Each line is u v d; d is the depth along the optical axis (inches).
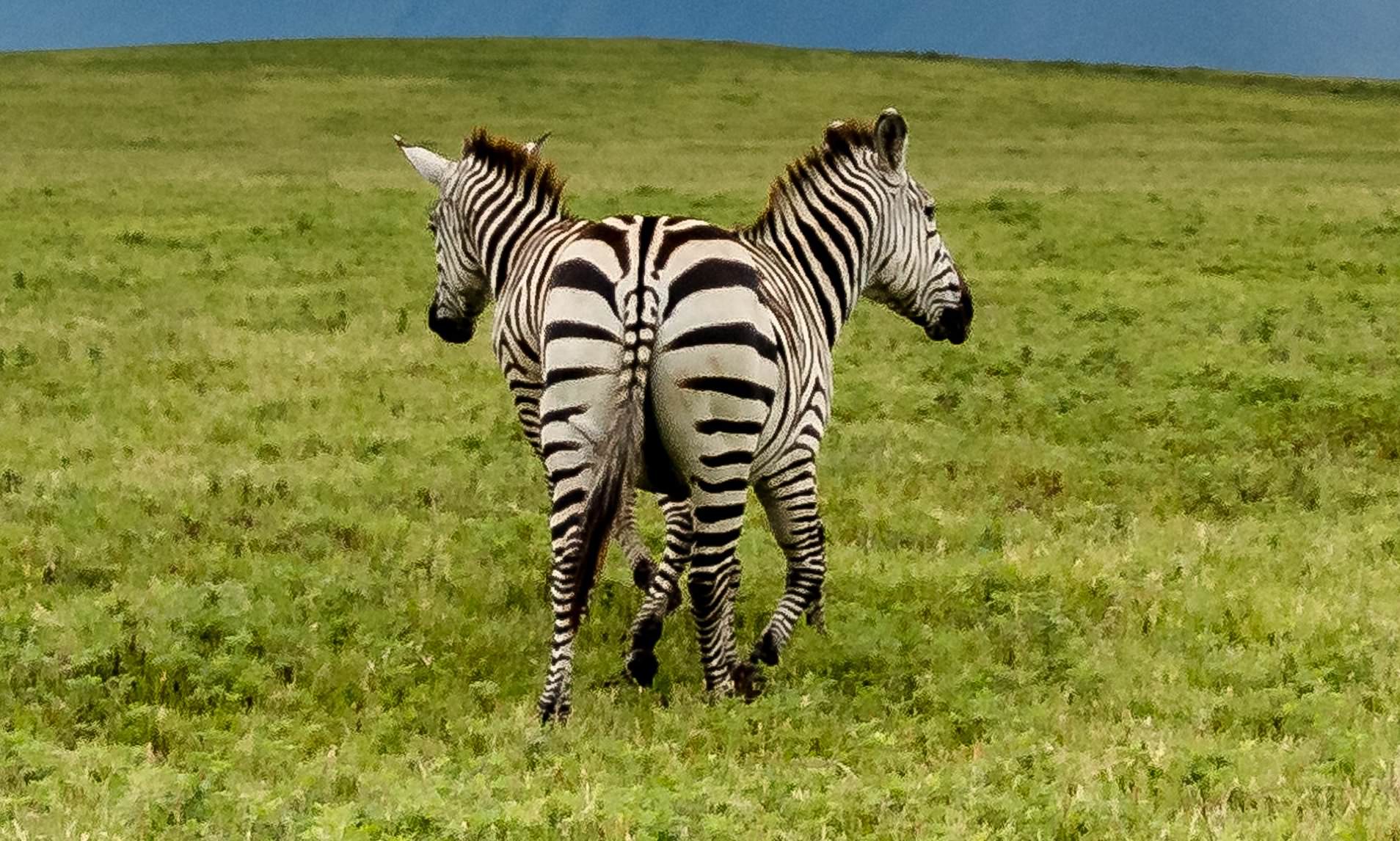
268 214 2053.4
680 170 2650.1
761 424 477.7
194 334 1293.1
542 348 476.7
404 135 3314.5
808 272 589.0
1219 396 1110.4
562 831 383.6
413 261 1752.0
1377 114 3988.7
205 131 3277.6
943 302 651.5
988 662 565.0
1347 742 464.1
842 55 4940.9
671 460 488.1
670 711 510.6
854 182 602.2
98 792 409.1
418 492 823.7
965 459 944.3
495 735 478.6
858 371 1229.1
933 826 392.5
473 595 642.2
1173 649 589.9
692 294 463.8
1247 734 491.8
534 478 864.9
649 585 598.2
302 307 1451.8
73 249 1743.4
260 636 566.9
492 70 4345.5
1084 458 962.1
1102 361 1259.8
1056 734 490.6
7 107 3454.7
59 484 804.0
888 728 505.7
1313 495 880.3
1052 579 674.8
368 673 538.6
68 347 1214.9
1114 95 4247.0
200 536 724.0
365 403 1055.0
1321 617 625.3
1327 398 1107.9
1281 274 1756.9
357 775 434.6
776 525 552.1
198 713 505.0
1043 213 2139.5
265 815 390.6
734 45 5004.9
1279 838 380.2
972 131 3565.5
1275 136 3587.6
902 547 749.9
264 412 1016.9
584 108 3754.9
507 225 609.6
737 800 405.7
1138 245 1929.1
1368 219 2084.2
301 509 779.4
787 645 582.2
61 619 575.5
